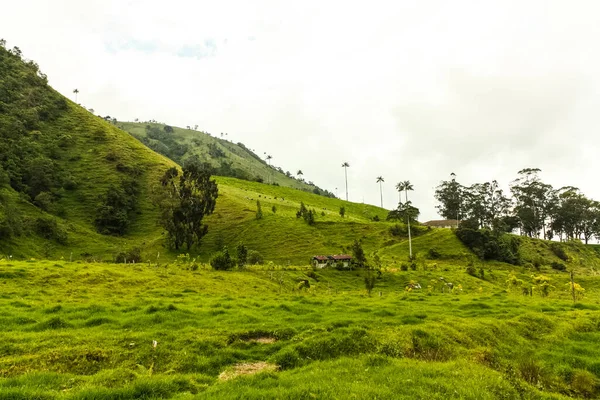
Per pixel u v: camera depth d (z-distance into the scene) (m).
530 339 22.53
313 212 149.75
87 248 100.31
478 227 138.38
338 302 32.59
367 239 123.88
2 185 114.56
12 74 189.75
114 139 182.38
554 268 109.44
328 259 83.00
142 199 143.75
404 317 25.06
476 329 21.78
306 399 10.93
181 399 10.70
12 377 12.02
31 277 35.53
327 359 16.23
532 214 160.88
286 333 19.64
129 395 11.02
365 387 11.88
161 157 190.12
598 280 74.69
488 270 88.75
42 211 112.00
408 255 108.75
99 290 33.97
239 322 21.98
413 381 12.86
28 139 148.38
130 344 16.03
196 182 113.00
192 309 24.78
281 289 49.16
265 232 119.25
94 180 144.00
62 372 13.23
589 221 162.00
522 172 170.25
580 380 16.61
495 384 13.30
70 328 19.06
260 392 11.35
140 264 57.75
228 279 49.81
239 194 172.38
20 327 18.67
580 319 26.89
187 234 104.56
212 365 15.21
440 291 58.12
